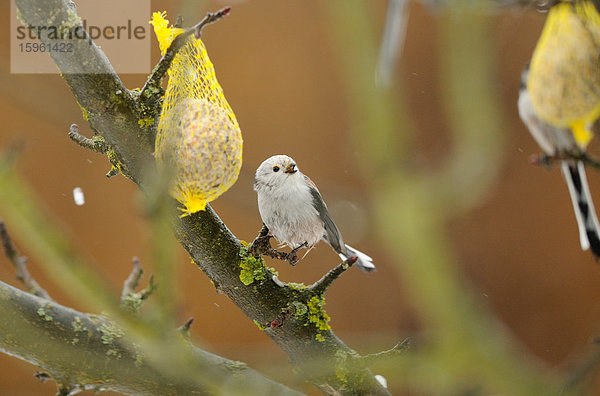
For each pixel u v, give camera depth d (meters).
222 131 6.65
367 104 6.46
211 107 6.66
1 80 8.55
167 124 6.65
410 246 6.45
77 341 6.66
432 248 6.46
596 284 16.08
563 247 16.28
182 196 6.65
